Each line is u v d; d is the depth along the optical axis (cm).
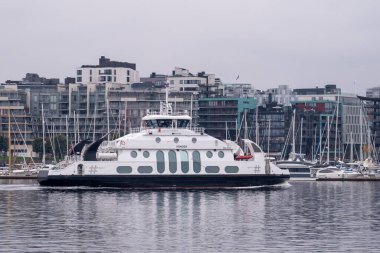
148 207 15275
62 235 12038
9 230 12462
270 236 12100
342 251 11044
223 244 11444
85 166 17762
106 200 16262
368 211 15312
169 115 18400
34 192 17788
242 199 16812
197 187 18138
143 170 17912
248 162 18425
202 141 18250
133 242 11519
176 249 11069
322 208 15738
